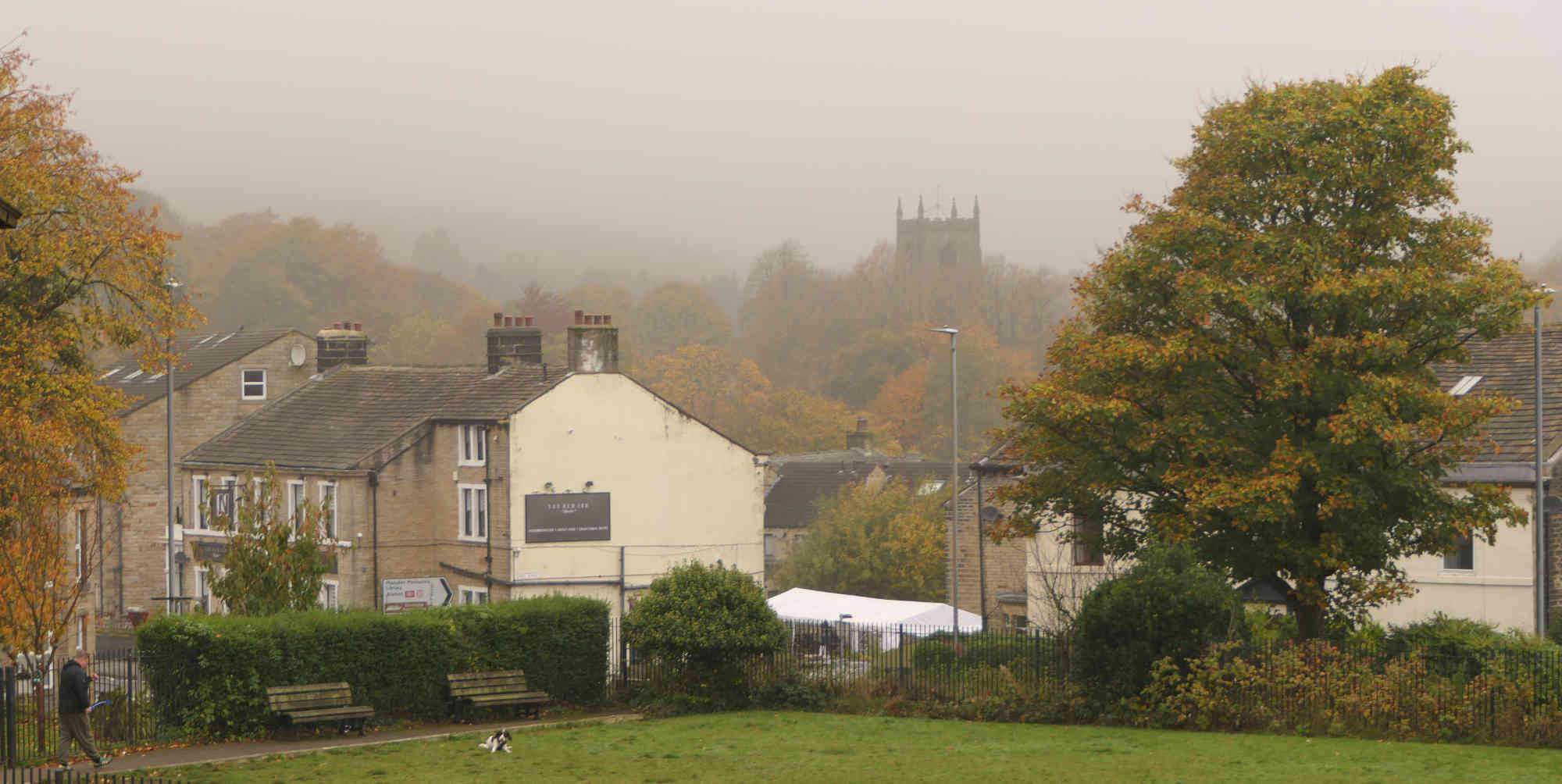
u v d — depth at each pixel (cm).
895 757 4412
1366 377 4856
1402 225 5147
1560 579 6812
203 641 4775
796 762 4362
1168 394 5300
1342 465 5025
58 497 6009
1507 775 3856
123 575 12044
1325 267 5025
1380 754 4247
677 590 5744
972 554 9294
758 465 10819
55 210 6512
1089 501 5466
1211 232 5188
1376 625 5388
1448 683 4591
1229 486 4847
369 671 5159
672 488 10450
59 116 6581
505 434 9894
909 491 14288
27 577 4838
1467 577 6881
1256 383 5316
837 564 12519
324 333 12350
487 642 5500
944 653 5609
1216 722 4881
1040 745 4581
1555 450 6812
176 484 11669
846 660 5953
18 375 6041
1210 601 4969
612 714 5594
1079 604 6112
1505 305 4997
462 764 4378
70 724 4166
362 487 10119
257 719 4859
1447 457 5219
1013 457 5981
